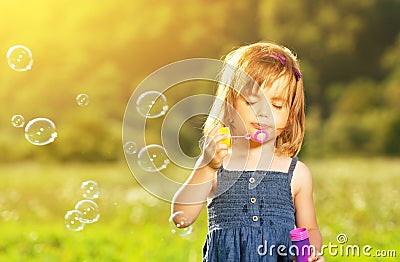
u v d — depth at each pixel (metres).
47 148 23.69
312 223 3.18
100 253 6.09
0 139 26.42
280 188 3.12
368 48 31.94
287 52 3.24
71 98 31.95
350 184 12.51
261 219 3.07
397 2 32.09
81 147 23.59
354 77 31.78
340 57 31.61
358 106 29.47
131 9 33.22
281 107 3.11
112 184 13.99
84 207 3.87
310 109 27.42
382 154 27.97
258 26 32.25
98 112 25.08
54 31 33.69
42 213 9.80
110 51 33.00
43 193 12.84
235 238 3.07
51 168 21.97
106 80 31.52
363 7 31.81
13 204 11.09
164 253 5.83
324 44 31.61
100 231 7.43
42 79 32.56
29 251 6.46
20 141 26.59
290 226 3.11
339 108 29.72
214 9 32.56
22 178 17.23
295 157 3.23
